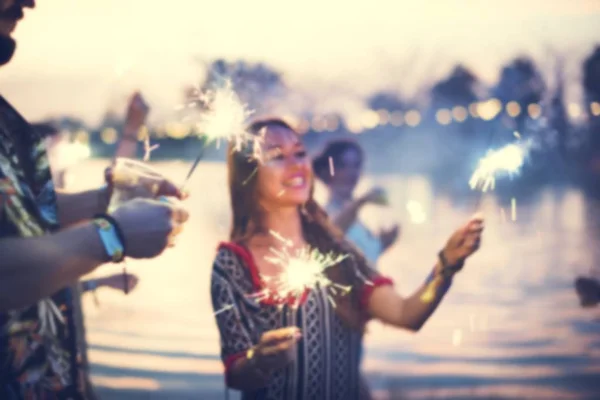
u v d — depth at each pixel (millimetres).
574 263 12891
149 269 13602
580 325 9055
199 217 19828
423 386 6930
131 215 2285
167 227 2312
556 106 24484
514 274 12133
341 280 3955
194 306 10672
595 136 24375
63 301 2389
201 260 14422
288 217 4027
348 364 3965
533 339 8500
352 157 7004
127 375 7520
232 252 3912
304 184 4008
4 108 2412
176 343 8734
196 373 7605
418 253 14375
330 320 3891
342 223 6355
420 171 30453
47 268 2164
